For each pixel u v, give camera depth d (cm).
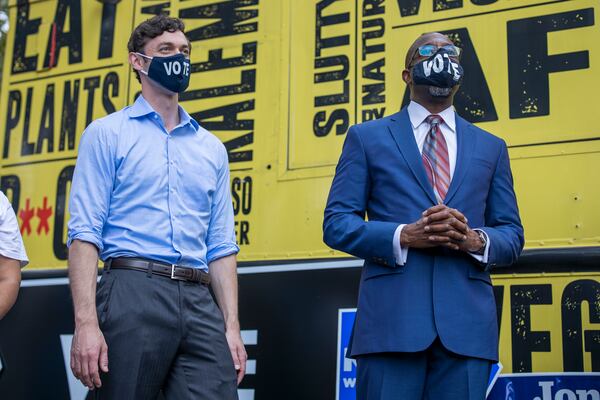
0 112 467
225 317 274
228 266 279
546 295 321
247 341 371
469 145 273
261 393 363
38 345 420
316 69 384
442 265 256
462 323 251
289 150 382
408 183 265
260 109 393
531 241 326
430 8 364
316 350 356
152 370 250
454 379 250
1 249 273
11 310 429
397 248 254
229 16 411
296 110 385
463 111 349
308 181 375
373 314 257
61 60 456
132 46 279
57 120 450
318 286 362
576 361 312
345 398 346
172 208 264
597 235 317
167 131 274
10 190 454
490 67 348
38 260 435
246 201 386
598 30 332
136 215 261
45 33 464
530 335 320
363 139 277
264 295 372
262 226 380
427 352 255
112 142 264
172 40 276
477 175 268
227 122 400
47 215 439
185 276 259
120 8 445
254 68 399
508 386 320
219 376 256
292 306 365
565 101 332
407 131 274
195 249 268
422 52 273
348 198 271
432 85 271
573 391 311
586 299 314
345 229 262
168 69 272
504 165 279
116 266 256
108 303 251
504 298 327
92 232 254
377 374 253
